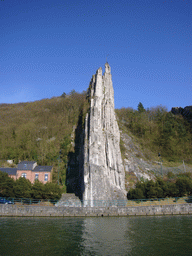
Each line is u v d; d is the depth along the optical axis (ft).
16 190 166.09
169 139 345.51
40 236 89.25
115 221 127.03
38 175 228.02
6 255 65.82
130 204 176.45
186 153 328.29
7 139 318.04
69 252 69.15
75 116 365.40
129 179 233.35
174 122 392.47
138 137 351.05
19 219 131.54
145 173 248.11
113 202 178.19
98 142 216.95
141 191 183.93
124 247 74.69
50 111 424.05
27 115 426.92
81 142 253.03
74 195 200.34
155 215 148.97
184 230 99.35
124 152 274.57
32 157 274.77
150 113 437.17
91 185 187.21
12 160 275.59
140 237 88.22
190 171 269.64
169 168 277.64
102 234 93.91
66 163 260.62
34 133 328.29
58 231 98.99
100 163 203.92
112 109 262.06
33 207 146.00
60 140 304.71
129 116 404.98
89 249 72.38
